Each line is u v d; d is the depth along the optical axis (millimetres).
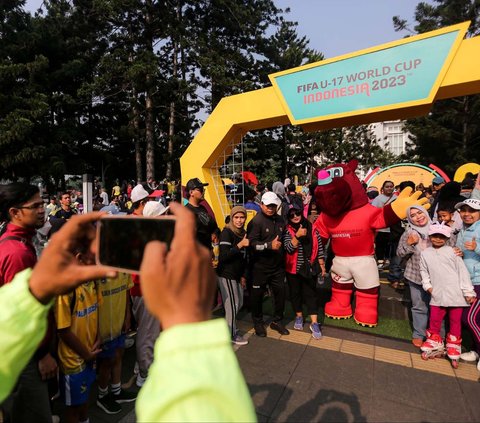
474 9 21547
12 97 19312
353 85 4742
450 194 4867
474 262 3576
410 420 2730
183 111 22812
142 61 18625
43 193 13016
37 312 865
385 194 7094
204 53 20234
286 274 4414
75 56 23094
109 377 3145
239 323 4715
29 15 22531
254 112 5742
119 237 819
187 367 594
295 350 3895
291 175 31844
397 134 54156
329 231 4551
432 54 4219
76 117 25188
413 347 3957
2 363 846
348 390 3121
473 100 22344
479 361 3330
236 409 603
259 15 23266
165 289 642
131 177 29344
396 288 5609
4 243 2080
